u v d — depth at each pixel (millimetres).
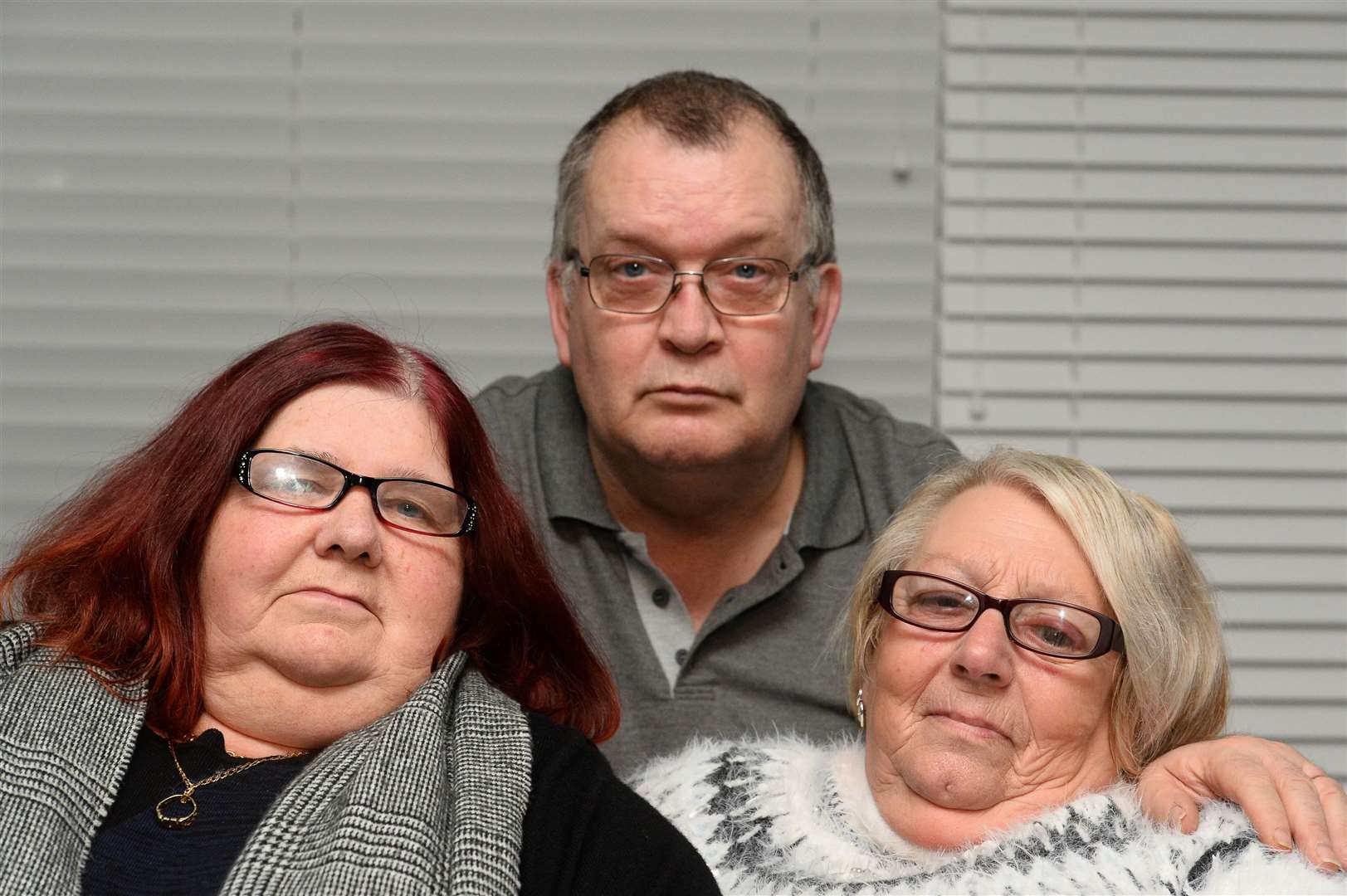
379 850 1221
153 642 1400
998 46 2578
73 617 1427
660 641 1995
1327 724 2572
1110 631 1408
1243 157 2590
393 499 1417
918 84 2578
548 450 2047
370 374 1469
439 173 2578
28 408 2539
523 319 2584
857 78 2586
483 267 2582
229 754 1387
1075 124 2578
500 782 1330
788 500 2053
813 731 1896
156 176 2559
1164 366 2580
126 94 2561
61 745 1301
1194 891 1271
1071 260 2576
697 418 1843
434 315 2578
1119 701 1439
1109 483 1481
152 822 1303
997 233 2568
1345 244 2588
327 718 1396
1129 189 2584
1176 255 2586
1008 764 1415
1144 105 2588
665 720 1932
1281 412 2584
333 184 2572
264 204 2562
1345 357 2578
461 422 1510
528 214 2582
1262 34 2600
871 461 2100
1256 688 2580
